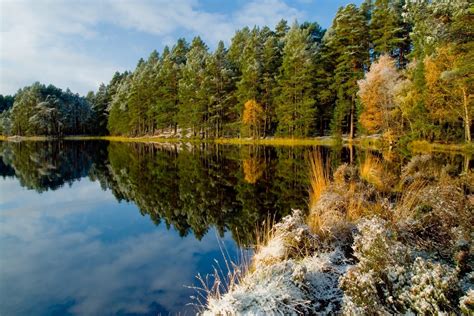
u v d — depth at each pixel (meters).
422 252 3.61
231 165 17.42
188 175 14.66
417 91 20.94
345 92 29.98
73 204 10.09
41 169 18.53
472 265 2.99
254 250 5.13
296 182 11.85
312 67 31.67
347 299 2.56
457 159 13.76
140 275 5.03
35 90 65.94
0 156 27.42
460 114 19.50
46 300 4.38
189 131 46.16
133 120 52.47
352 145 26.44
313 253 3.91
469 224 3.81
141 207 9.52
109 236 7.05
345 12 31.14
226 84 40.75
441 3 17.00
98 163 21.03
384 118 23.67
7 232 7.45
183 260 5.52
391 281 2.69
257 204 8.98
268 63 37.03
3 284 4.86
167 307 4.08
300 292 2.91
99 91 69.88
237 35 50.00
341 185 6.35
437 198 4.62
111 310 4.08
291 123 32.38
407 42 32.38
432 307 2.28
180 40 60.69
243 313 2.57
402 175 8.33
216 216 8.14
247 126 35.12
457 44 17.78
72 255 5.98
